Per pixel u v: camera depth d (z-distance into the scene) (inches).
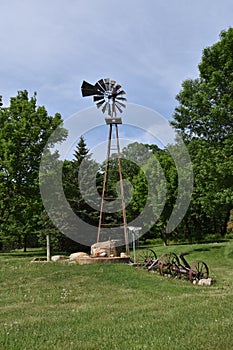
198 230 1722.4
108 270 552.7
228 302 370.9
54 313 336.5
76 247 1234.0
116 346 229.5
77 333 263.6
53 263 628.1
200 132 993.5
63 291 443.2
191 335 249.3
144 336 249.6
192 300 384.5
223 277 594.2
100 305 367.2
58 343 240.2
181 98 1071.0
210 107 959.6
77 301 393.7
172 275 561.6
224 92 944.9
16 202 1056.2
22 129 1045.2
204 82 991.6
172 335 250.5
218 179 911.0
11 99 1133.7
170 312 323.0
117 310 339.6
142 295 416.5
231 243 1079.0
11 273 556.1
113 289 450.3
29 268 587.8
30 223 1353.3
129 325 280.2
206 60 986.7
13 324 297.1
